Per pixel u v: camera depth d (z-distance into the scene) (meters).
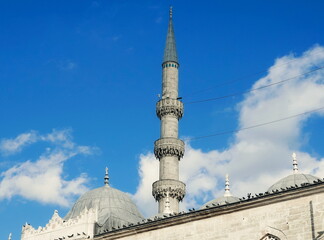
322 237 41.53
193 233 48.28
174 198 88.50
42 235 61.22
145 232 51.34
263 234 44.44
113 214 68.69
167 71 100.94
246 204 46.03
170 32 106.69
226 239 46.22
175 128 95.88
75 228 58.75
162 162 92.56
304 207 43.22
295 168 60.12
